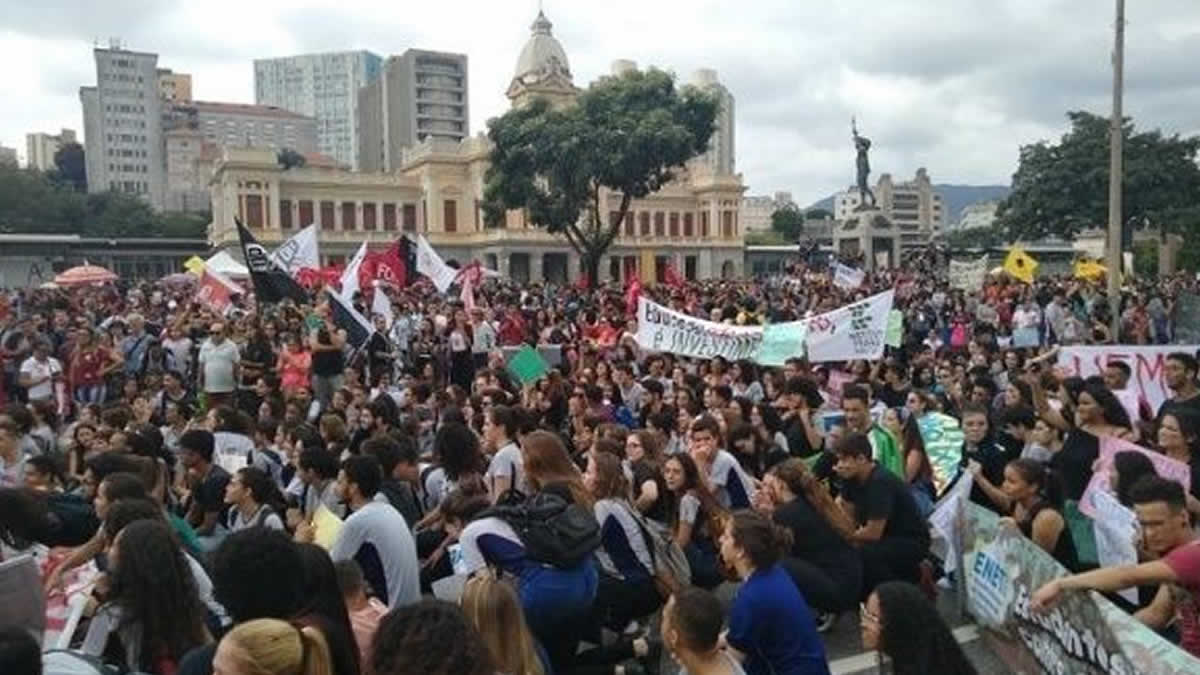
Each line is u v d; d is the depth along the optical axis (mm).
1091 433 7629
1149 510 4867
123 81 154000
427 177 94312
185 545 6039
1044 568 5820
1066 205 68500
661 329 14633
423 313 24828
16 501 5828
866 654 7145
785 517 6582
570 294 38969
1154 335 23625
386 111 161875
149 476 6945
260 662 3041
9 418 9000
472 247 95500
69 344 18109
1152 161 66125
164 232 105688
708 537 7520
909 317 25047
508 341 22469
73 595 5309
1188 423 7012
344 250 91250
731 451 9242
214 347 15461
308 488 7328
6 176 99375
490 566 5391
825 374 14492
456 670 2949
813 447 9766
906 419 9336
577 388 12406
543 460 6367
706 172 101688
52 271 66188
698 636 4289
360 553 5633
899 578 6867
